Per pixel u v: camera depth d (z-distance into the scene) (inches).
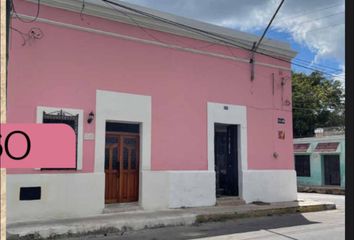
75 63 472.4
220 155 632.4
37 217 429.4
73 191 453.4
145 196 507.8
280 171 643.5
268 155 634.8
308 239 378.6
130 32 514.9
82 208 458.3
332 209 631.2
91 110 478.0
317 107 1407.5
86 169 467.8
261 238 386.0
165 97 537.6
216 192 618.8
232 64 608.1
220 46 596.7
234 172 613.6
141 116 515.2
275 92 653.3
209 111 577.0
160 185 520.7
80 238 393.1
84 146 469.4
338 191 1002.1
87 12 482.0
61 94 460.8
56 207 441.4
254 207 560.7
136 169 520.1
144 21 522.0
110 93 492.7
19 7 441.7
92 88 481.4
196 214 485.1
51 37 459.8
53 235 387.5
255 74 631.2
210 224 476.4
